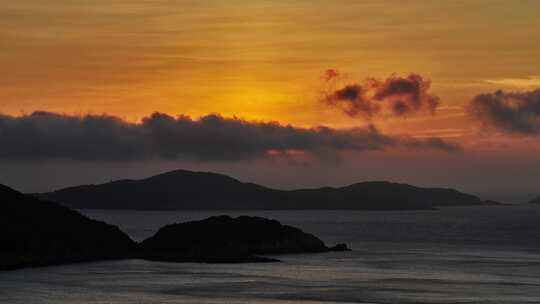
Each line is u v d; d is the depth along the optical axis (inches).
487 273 5876.0
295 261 7012.8
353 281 5137.8
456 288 4726.9
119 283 4894.2
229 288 4635.8
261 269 6112.2
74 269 5915.4
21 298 4072.3
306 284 4913.9
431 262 7037.4
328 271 5949.8
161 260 6820.9
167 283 4916.3
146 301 3986.2
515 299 4180.6
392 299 4148.6
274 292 4446.4
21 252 6333.7
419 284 4955.7
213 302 3971.5
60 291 4404.5
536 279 5374.0
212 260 6791.3
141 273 5634.8
